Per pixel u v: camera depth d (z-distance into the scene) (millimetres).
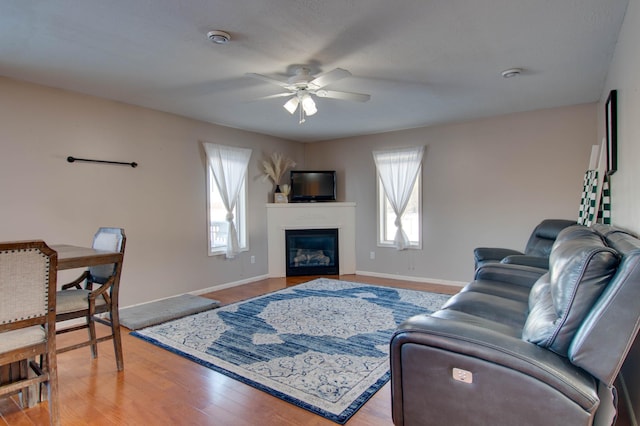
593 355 1270
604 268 1299
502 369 1354
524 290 2701
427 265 5488
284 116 4742
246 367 2600
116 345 2572
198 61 2953
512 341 1421
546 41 2656
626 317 1226
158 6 2141
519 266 3018
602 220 3240
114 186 3992
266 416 2018
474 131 5055
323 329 3354
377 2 2121
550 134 4531
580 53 2863
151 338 3193
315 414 2031
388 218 5969
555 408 1265
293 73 3225
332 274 6133
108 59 2900
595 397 1229
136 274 4180
